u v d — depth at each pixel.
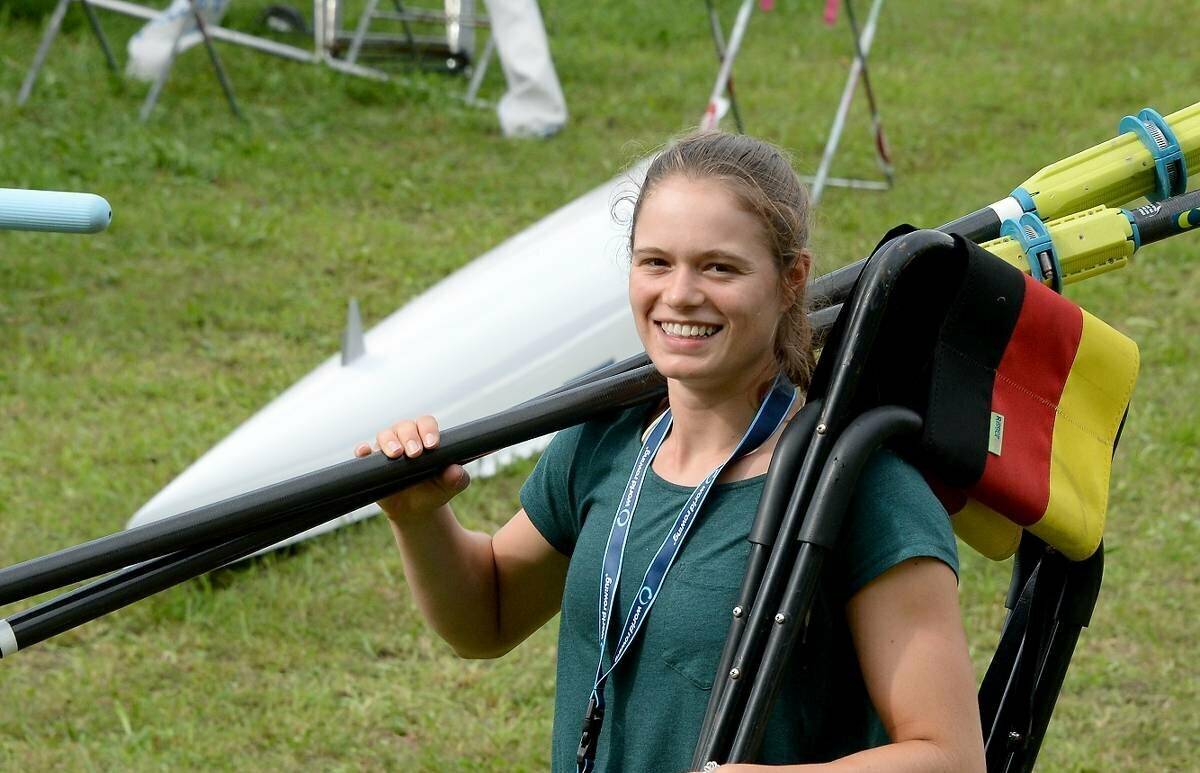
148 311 19.92
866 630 4.61
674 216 4.83
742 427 5.06
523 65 28.67
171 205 24.02
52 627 5.25
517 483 15.38
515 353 14.71
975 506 5.23
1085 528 5.13
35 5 35.41
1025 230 6.08
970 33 37.19
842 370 4.81
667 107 31.09
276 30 35.41
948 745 4.41
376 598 13.13
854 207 24.38
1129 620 12.69
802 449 4.79
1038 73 33.06
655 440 5.27
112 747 10.94
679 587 4.89
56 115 27.72
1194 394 17.44
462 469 5.45
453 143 28.27
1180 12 38.38
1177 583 13.40
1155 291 20.84
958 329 5.00
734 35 24.72
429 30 37.75
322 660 12.27
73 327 19.36
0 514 14.38
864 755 4.37
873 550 4.62
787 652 4.50
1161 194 6.43
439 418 14.18
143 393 17.44
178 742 11.05
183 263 21.72
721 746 4.48
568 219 16.58
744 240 4.80
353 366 14.34
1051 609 5.84
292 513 5.30
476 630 5.95
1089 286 20.88
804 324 5.24
